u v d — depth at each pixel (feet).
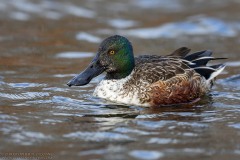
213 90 59.11
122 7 95.66
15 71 64.49
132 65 55.36
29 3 93.30
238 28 84.38
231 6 94.43
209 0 98.22
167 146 42.16
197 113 51.03
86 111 51.03
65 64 68.39
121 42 54.65
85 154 40.52
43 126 46.55
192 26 85.56
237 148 41.78
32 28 82.74
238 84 61.21
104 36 81.20
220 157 39.99
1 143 42.68
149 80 53.98
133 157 39.96
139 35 82.12
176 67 55.72
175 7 95.25
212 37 81.05
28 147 41.93
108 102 53.98
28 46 75.25
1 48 73.77
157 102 53.78
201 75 57.67
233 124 47.55
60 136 44.24
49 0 95.61
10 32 80.53
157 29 84.69
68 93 56.65
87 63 69.00
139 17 90.63
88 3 96.68
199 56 59.52
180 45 77.41
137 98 53.62
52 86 58.95
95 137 44.04
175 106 53.78
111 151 41.09
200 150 41.42
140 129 46.06
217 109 52.34
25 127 46.19
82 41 78.69
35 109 51.13
